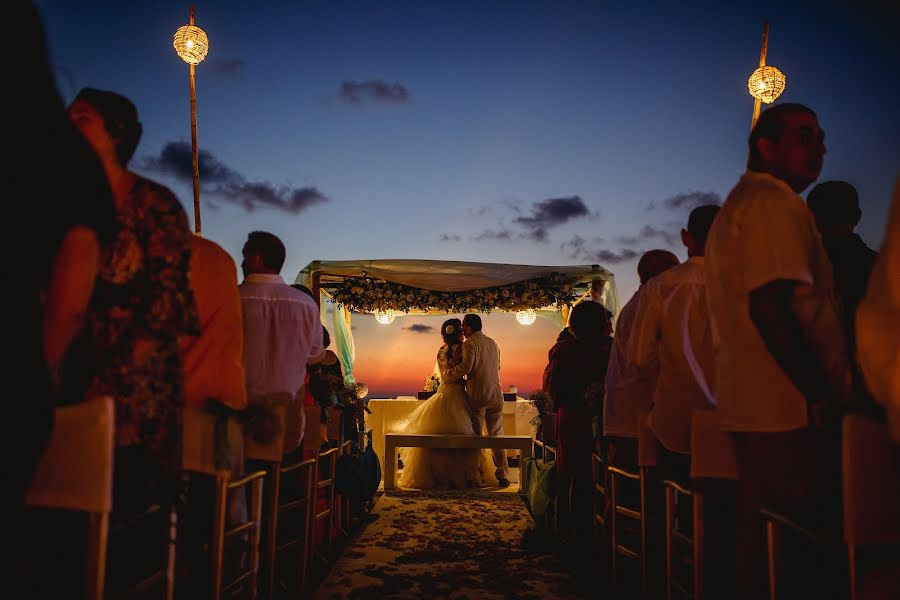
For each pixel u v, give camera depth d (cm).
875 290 136
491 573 429
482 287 750
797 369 185
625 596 361
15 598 134
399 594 385
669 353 303
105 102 198
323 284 774
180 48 544
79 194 130
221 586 259
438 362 805
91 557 159
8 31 120
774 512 196
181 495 208
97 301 189
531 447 747
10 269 115
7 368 114
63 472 154
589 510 475
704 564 258
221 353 248
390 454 764
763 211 195
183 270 202
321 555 463
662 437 301
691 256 317
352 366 830
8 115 118
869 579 136
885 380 131
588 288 788
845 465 146
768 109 221
